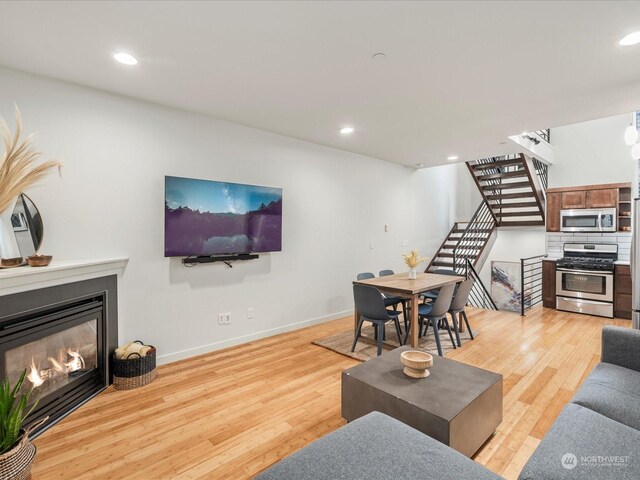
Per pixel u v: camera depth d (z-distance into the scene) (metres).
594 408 1.63
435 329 3.48
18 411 1.69
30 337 2.17
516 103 3.09
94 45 2.14
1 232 2.20
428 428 1.71
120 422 2.29
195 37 2.05
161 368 3.17
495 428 2.08
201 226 3.40
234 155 3.72
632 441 1.35
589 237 5.73
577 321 4.87
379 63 2.37
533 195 6.07
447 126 3.77
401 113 3.37
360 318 3.81
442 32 1.99
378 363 2.32
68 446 2.03
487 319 5.00
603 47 2.14
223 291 3.70
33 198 2.54
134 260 3.06
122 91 2.87
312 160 4.56
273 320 4.19
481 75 2.54
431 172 6.98
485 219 7.39
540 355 3.54
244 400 2.59
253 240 3.84
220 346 3.68
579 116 3.43
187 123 3.37
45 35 2.03
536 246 6.59
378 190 5.62
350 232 5.16
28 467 1.70
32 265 2.23
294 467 1.22
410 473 1.18
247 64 2.39
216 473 1.82
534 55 2.25
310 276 4.61
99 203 2.86
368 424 1.49
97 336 2.73
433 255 7.10
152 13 1.82
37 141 2.56
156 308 3.21
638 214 2.78
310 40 2.08
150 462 1.90
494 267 7.07
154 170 3.17
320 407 2.49
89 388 2.61
